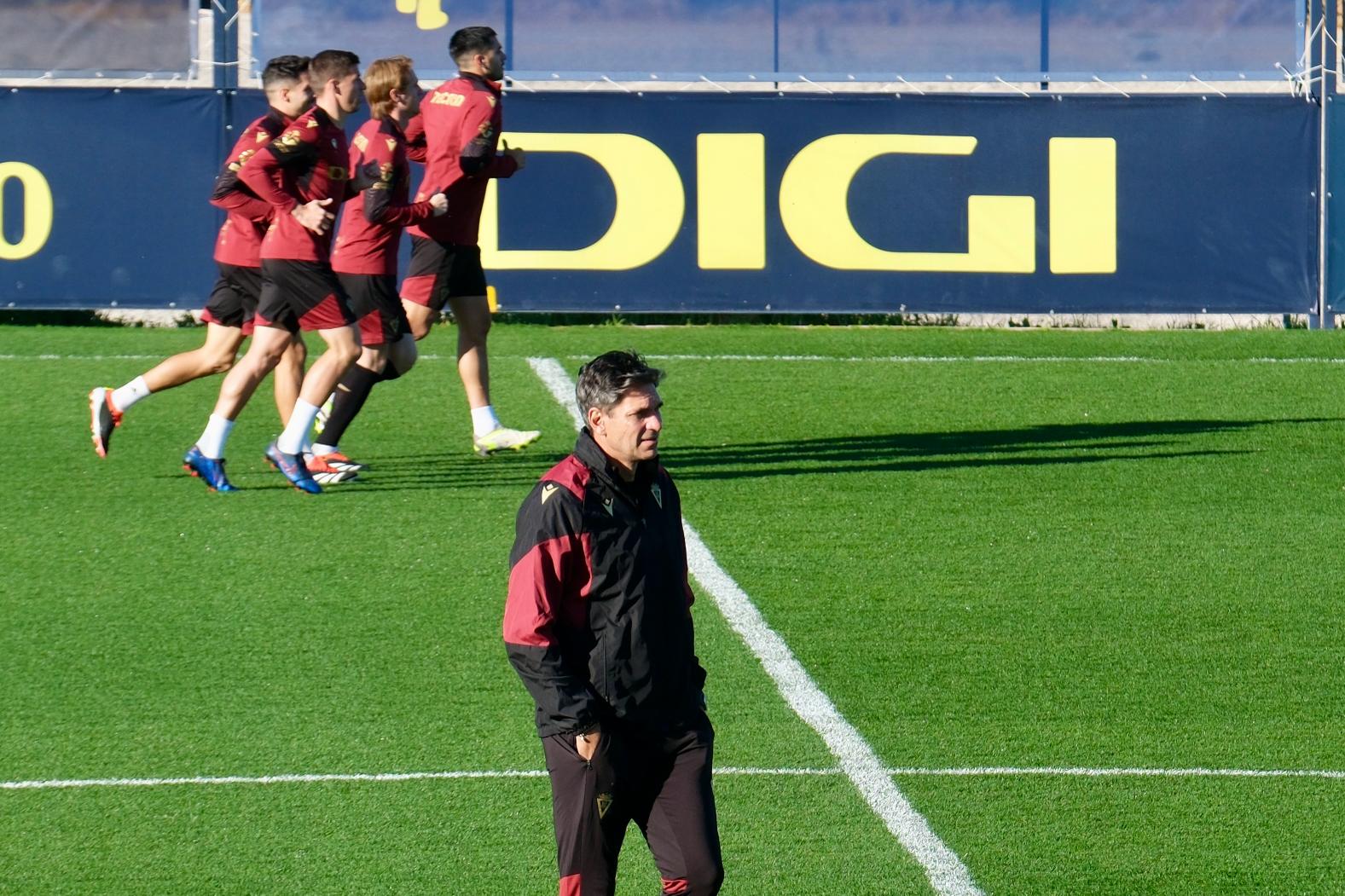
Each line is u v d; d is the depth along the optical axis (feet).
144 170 174.60
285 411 122.52
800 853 64.75
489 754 73.87
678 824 52.80
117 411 118.83
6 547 102.78
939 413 144.66
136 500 113.80
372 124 115.24
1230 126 180.65
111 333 174.09
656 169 178.60
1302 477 123.85
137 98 173.68
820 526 109.91
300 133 107.14
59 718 77.46
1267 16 180.96
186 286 176.55
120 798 69.15
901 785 71.05
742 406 146.82
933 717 78.69
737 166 178.91
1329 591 97.91
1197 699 81.25
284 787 70.38
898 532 108.78
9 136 173.47
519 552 51.06
